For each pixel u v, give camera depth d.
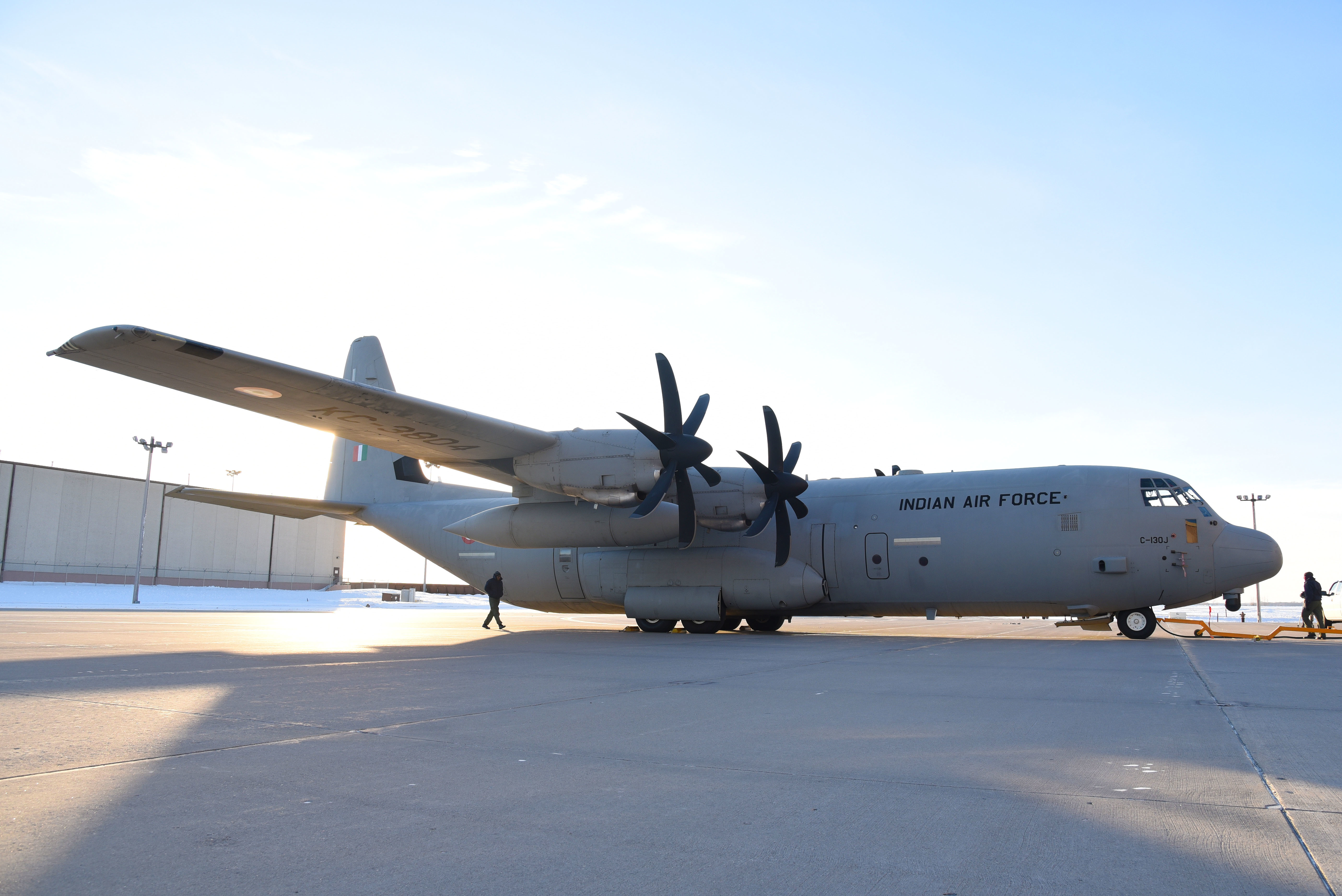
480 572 20.97
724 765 4.71
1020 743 5.36
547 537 17.56
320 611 41.00
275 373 12.67
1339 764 4.74
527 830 3.48
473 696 7.48
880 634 19.44
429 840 3.34
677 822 3.60
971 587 16.72
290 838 3.35
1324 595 18.06
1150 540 15.65
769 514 17.09
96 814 3.65
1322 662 10.95
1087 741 5.42
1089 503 16.08
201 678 8.58
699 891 2.83
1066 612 16.58
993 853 3.22
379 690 7.84
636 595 18.58
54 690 7.56
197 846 3.24
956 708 6.85
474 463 17.42
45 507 56.12
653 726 5.96
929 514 17.12
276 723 5.95
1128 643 14.98
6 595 47.28
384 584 93.31
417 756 4.88
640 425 15.49
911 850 3.25
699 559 18.19
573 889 2.83
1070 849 3.26
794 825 3.57
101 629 17.91
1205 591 15.56
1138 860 3.14
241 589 67.06
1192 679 8.95
